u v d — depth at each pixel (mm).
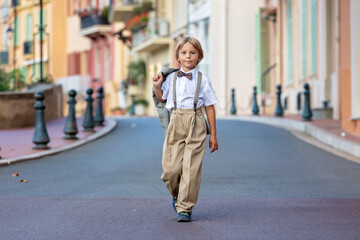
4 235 5773
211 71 34625
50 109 21984
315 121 18453
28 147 13352
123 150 13406
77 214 6738
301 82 24859
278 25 28203
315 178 9688
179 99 6141
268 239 5512
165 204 7324
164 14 42156
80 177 9852
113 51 49625
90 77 52406
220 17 34062
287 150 13266
